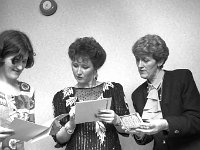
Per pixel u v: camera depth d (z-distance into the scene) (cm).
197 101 153
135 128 145
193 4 213
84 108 136
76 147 154
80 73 156
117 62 222
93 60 155
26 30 241
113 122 148
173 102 154
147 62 158
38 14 240
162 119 146
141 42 160
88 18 230
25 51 138
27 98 150
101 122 157
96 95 160
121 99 164
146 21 220
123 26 223
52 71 234
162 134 158
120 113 159
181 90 154
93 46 156
